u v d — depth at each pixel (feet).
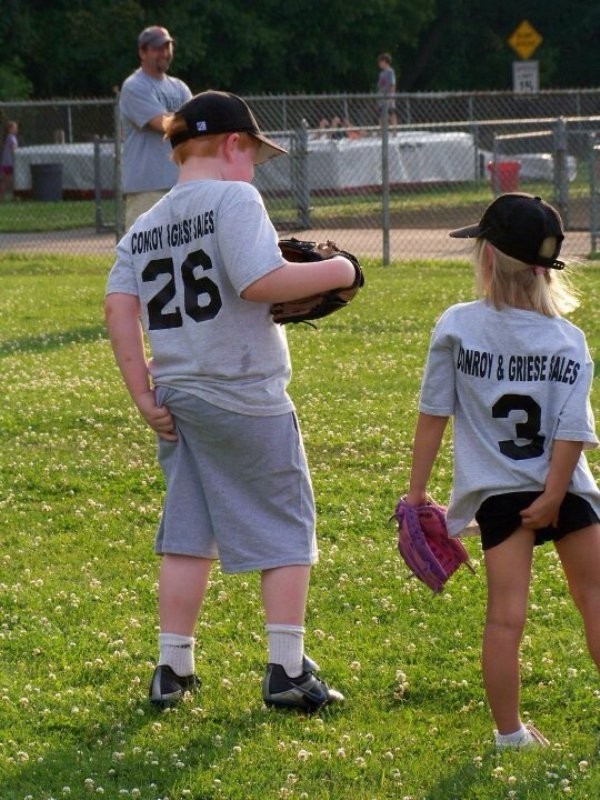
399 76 529.04
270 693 43.73
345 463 75.51
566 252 182.39
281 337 43.32
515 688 39.93
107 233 232.94
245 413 42.16
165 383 43.01
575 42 540.93
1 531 64.80
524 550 39.52
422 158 274.77
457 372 40.16
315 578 57.06
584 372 38.88
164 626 44.52
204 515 43.88
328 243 43.57
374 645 49.52
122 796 37.68
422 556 41.47
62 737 42.27
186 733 42.09
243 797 37.60
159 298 42.91
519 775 38.14
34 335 121.19
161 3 439.63
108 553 61.41
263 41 454.40
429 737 41.65
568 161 223.30
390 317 127.34
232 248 41.01
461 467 39.91
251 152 43.96
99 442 81.82
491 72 545.03
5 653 49.24
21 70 430.20
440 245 199.11
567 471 38.40
